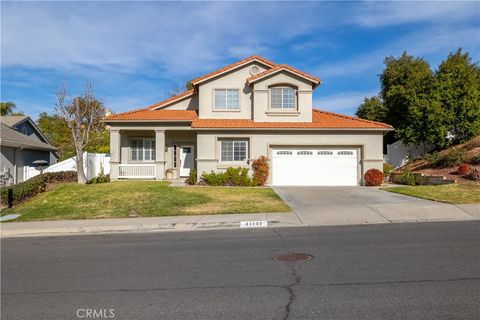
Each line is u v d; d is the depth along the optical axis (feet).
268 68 87.04
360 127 80.59
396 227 39.52
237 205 54.19
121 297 20.30
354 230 38.42
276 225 43.04
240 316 17.28
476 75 100.58
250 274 23.62
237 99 86.84
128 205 55.31
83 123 99.91
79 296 20.67
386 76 120.78
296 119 83.82
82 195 62.54
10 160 88.38
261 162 79.77
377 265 24.76
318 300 18.89
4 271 26.27
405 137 101.35
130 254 30.37
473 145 87.30
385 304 18.17
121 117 84.28
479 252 27.53
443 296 19.02
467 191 58.85
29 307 19.27
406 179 80.38
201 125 81.05
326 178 81.56
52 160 124.67
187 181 81.20
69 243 36.52
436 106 93.09
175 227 43.57
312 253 28.60
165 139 90.94
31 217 50.49
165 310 18.30
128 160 91.04
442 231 36.22
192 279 23.00
